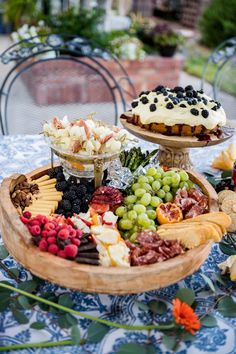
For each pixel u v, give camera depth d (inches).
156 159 47.6
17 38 135.4
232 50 84.1
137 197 36.6
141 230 33.8
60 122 40.4
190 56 205.8
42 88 130.9
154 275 28.4
